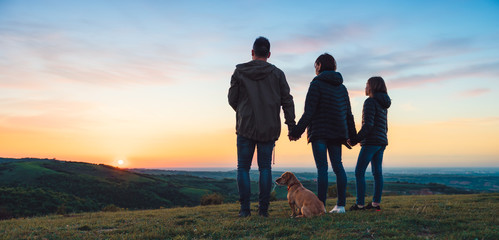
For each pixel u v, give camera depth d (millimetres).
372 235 3215
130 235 3664
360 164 5074
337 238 3152
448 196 11133
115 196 75125
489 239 2896
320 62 4918
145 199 77562
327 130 4586
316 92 4582
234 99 4730
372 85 5074
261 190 4723
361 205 5082
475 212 4664
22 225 5371
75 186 76062
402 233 3264
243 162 4758
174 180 113062
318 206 4535
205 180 126438
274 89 4641
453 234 3059
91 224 5211
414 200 8789
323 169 4742
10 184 71188
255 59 4762
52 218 7812
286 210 6289
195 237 3480
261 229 3701
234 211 6672
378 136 4918
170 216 6012
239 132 4672
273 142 4770
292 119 4820
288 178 5156
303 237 3230
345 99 4801
